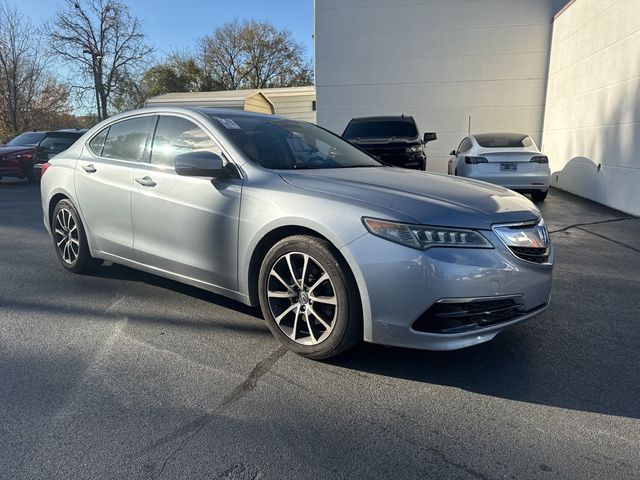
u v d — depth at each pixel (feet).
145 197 13.03
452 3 48.08
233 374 9.98
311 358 10.43
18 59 96.17
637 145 28.66
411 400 9.11
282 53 168.45
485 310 9.30
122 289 15.07
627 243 21.98
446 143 50.26
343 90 50.67
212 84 156.04
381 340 9.43
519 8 47.24
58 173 16.08
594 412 8.74
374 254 9.19
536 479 7.05
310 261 10.10
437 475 7.12
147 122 13.92
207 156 11.17
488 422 8.44
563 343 11.57
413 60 49.42
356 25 49.55
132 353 10.86
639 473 7.16
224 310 13.39
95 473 7.07
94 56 106.32
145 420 8.38
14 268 17.34
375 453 7.60
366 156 14.71
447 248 9.00
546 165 31.96
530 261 9.69
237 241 11.15
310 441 7.88
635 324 12.73
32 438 7.85
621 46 30.96
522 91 48.47
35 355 10.71
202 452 7.57
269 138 12.90
